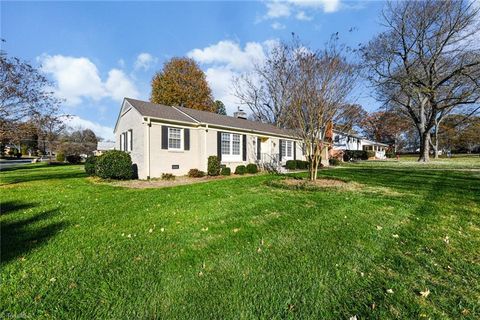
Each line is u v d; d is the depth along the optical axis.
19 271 2.76
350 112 9.38
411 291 2.39
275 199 6.34
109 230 4.14
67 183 10.49
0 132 9.01
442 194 6.99
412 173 13.11
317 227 4.19
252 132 17.03
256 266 2.87
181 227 4.26
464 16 17.45
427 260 2.99
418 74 21.39
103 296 2.32
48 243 3.56
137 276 2.65
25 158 44.28
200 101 32.44
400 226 4.23
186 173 13.74
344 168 17.72
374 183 9.16
